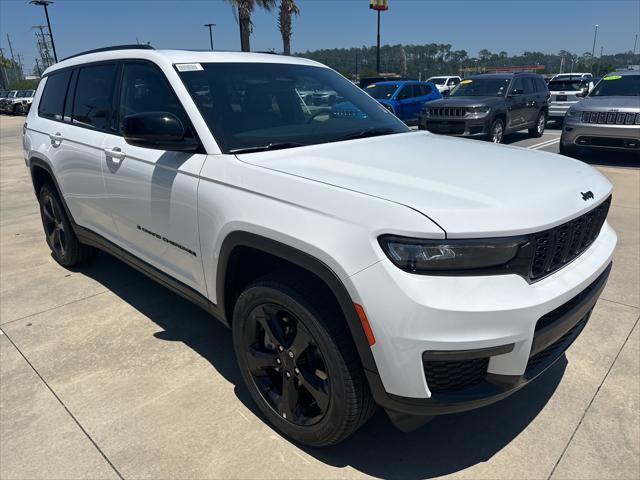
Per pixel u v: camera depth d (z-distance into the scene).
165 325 3.56
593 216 2.35
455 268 1.83
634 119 8.55
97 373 2.99
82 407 2.69
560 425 2.51
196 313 3.74
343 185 2.12
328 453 2.36
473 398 1.94
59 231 4.55
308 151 2.65
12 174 10.04
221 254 2.48
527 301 1.88
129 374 2.98
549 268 2.06
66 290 4.17
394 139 3.03
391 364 1.89
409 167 2.36
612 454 2.31
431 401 1.91
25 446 2.42
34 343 3.33
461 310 1.80
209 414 2.62
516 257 1.88
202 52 3.18
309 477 2.22
